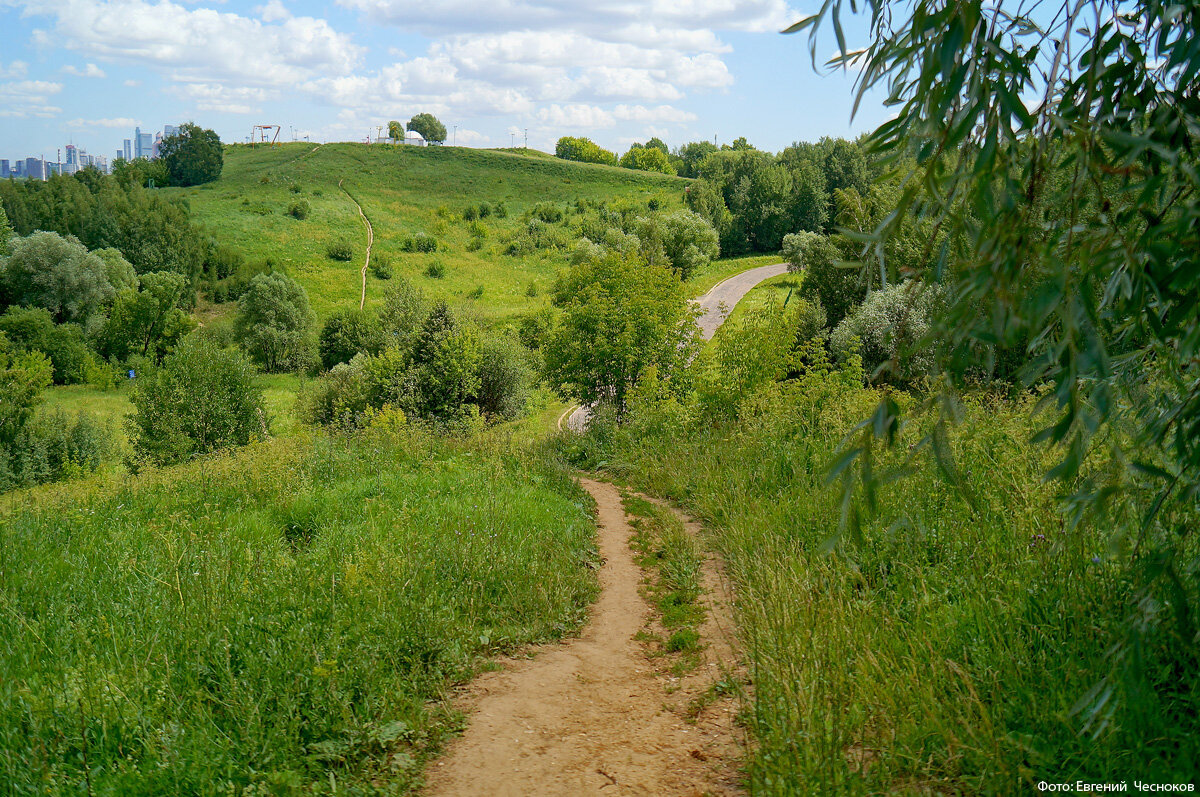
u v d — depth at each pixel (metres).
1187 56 1.62
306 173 135.38
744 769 3.25
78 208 82.88
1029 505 4.48
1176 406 2.01
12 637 4.54
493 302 76.56
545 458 13.38
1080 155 1.55
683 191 137.62
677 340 21.66
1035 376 1.66
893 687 3.31
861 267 1.71
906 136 1.67
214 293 84.44
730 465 10.17
